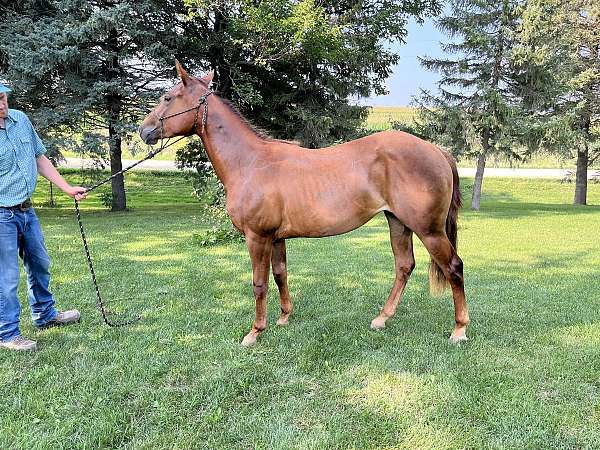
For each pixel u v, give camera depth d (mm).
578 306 4527
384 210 3498
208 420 2549
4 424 2512
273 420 2559
